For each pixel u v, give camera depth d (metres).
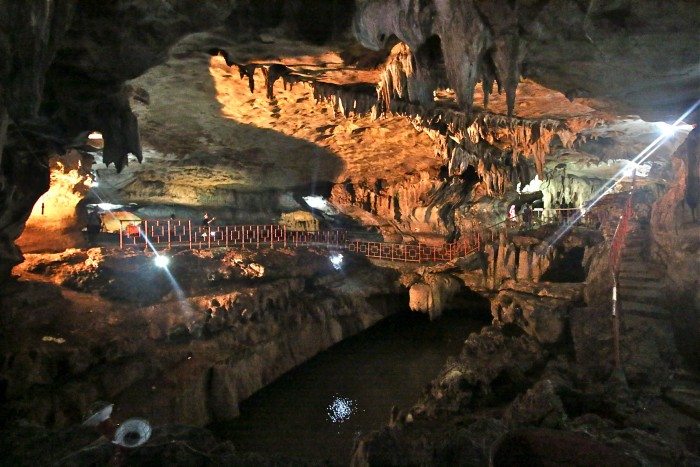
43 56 3.98
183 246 14.03
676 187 8.73
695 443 4.56
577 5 4.30
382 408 10.52
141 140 12.46
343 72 7.39
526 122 10.37
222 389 10.02
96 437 4.80
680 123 7.30
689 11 4.06
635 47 4.81
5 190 6.31
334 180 19.03
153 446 4.40
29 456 4.46
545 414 5.14
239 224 21.11
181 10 4.52
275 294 12.97
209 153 14.62
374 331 16.25
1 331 7.37
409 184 18.19
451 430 5.30
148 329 9.58
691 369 6.21
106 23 4.47
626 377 6.09
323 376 12.39
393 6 4.71
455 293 17.30
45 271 9.94
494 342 9.37
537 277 14.37
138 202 19.20
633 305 8.04
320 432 9.52
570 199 20.14
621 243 8.35
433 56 6.18
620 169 17.70
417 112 9.02
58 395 7.20
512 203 18.95
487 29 4.73
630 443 4.25
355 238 22.02
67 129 6.05
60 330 8.21
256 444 9.08
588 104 7.53
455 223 18.89
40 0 3.64
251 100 9.72
